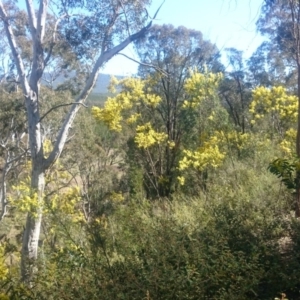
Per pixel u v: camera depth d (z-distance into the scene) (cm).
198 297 402
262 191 779
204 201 799
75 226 572
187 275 413
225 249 475
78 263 466
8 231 1739
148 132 1517
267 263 454
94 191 1622
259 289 441
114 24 1279
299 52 902
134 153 1644
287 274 452
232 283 416
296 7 880
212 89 1495
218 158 1225
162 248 463
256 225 561
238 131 1589
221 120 1477
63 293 420
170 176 1505
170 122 1638
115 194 1545
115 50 1249
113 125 1462
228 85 2181
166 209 766
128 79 1587
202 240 490
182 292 397
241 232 530
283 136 1503
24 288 466
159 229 519
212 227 531
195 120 1494
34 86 1220
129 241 518
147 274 421
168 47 1738
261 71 2231
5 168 2220
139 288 404
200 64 1823
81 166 1941
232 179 1046
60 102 2164
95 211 1193
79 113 2098
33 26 1230
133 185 1495
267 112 1638
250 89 2258
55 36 1272
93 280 436
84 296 411
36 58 1222
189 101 1543
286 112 1579
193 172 1269
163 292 403
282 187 781
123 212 632
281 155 1252
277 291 441
